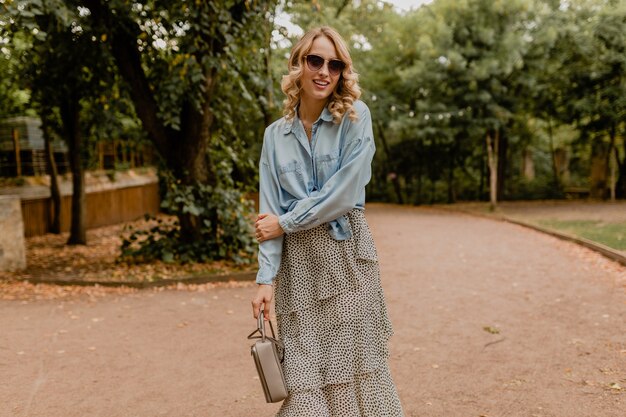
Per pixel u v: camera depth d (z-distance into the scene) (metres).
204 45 7.77
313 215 1.92
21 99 14.59
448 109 19.03
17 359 4.29
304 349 1.99
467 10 18.06
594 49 19.02
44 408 3.33
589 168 24.80
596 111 19.92
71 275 7.84
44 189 13.63
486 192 24.42
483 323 5.20
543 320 5.24
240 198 8.80
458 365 4.00
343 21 15.46
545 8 18.39
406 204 24.89
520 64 17.86
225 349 4.54
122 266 8.45
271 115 9.97
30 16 5.94
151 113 8.53
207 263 8.48
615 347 4.30
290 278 2.03
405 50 21.77
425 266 8.61
